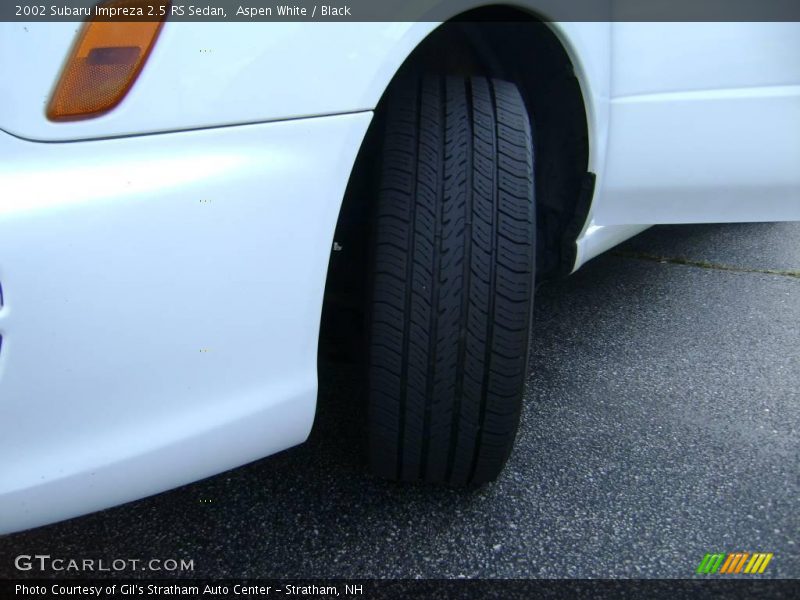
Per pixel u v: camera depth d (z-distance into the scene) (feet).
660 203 5.44
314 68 3.28
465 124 4.21
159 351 3.19
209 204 3.14
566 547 4.45
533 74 4.94
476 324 4.04
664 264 10.07
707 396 6.38
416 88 4.38
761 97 5.12
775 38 5.03
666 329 7.84
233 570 4.25
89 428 3.17
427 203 4.02
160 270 3.08
